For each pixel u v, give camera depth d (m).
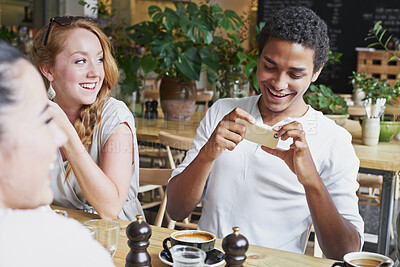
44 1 5.44
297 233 1.55
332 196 1.48
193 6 3.39
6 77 0.58
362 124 2.70
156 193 4.11
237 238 0.99
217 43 3.39
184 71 3.23
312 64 1.40
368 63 6.63
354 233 1.38
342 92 6.91
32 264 0.56
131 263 1.05
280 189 1.52
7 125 0.57
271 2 6.45
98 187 1.50
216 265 1.12
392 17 6.61
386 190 2.40
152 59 3.29
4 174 0.59
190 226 2.83
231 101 1.64
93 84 1.64
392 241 3.15
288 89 1.42
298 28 1.35
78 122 1.67
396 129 2.74
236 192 1.55
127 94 3.36
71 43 1.59
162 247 1.25
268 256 1.21
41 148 0.60
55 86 1.65
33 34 5.47
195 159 1.46
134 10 6.45
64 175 1.62
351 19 6.75
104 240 1.10
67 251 0.59
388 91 2.87
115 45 3.20
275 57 1.38
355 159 1.51
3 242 0.57
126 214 1.73
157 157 3.95
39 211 0.62
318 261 1.19
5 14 5.65
